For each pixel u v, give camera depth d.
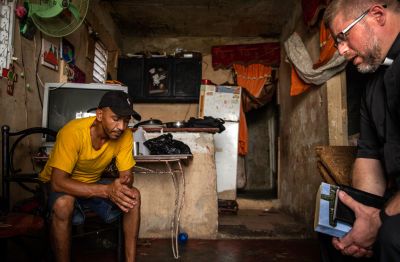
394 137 1.22
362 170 1.41
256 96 5.54
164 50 6.04
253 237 3.24
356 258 1.22
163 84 5.46
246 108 5.63
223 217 4.38
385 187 1.37
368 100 1.37
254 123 6.86
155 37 6.06
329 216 1.13
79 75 3.92
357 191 1.18
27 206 2.06
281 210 5.17
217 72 5.87
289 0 4.75
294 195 4.47
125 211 1.83
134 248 1.97
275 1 4.80
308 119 4.00
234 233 3.31
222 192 4.81
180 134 3.31
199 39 6.04
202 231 3.21
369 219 1.07
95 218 2.19
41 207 1.96
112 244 2.77
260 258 2.59
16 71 2.64
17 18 2.65
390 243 0.95
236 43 6.02
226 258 2.58
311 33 3.87
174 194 3.24
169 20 5.39
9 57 2.49
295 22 4.75
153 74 5.49
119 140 2.03
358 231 1.08
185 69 5.49
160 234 3.20
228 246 2.94
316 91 3.70
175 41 6.05
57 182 1.79
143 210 3.23
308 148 3.96
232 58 5.70
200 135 3.30
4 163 2.10
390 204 1.02
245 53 5.69
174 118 5.75
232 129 4.96
